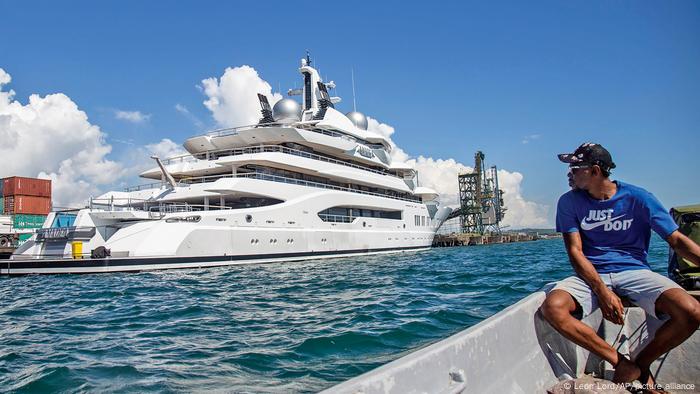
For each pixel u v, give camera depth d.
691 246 3.03
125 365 5.92
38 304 12.26
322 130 31.14
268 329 7.98
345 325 7.94
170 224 21.19
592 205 3.33
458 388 2.19
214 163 26.77
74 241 21.89
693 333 3.13
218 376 5.36
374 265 23.08
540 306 3.35
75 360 6.27
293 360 5.93
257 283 15.68
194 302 11.59
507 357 2.77
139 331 8.25
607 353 2.94
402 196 38.31
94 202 23.34
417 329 7.45
